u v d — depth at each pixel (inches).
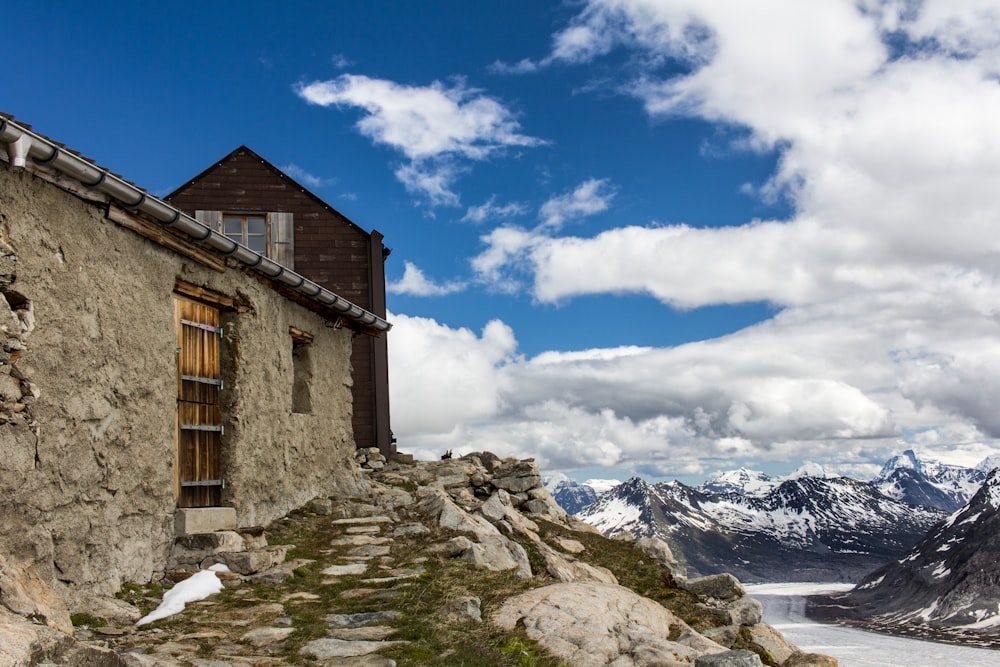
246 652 255.3
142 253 351.9
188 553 361.7
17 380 271.9
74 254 304.3
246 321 442.0
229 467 419.5
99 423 313.7
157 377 356.5
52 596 245.6
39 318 282.8
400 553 414.9
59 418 288.8
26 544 268.1
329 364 575.5
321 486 542.0
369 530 462.6
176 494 379.2
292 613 301.9
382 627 285.4
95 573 305.3
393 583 350.6
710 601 488.4
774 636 442.3
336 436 577.0
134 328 341.4
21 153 263.4
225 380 428.8
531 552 470.3
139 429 340.8
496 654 263.9
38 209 286.5
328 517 491.2
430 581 353.7
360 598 325.7
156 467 351.9
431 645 267.7
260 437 449.7
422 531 457.7
